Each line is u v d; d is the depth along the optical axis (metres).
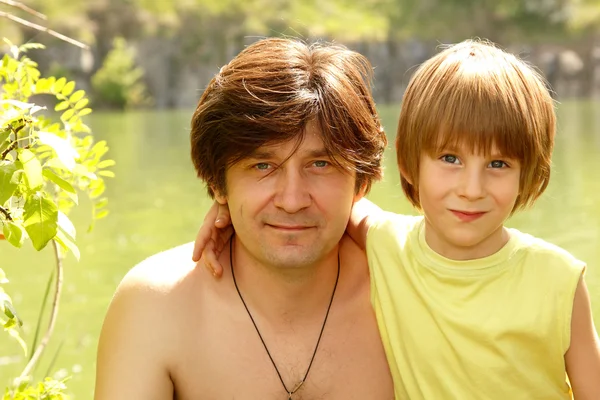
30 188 2.33
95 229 10.38
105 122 39.12
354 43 62.56
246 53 2.73
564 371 2.80
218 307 2.87
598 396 2.75
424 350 2.84
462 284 2.79
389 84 61.88
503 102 2.65
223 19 62.28
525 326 2.71
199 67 60.38
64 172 3.06
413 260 2.90
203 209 12.16
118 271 7.91
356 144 2.68
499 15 69.75
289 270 2.79
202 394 2.80
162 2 61.81
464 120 2.66
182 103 59.66
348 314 2.97
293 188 2.62
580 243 8.14
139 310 2.80
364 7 68.00
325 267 2.92
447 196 2.74
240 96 2.61
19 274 7.79
